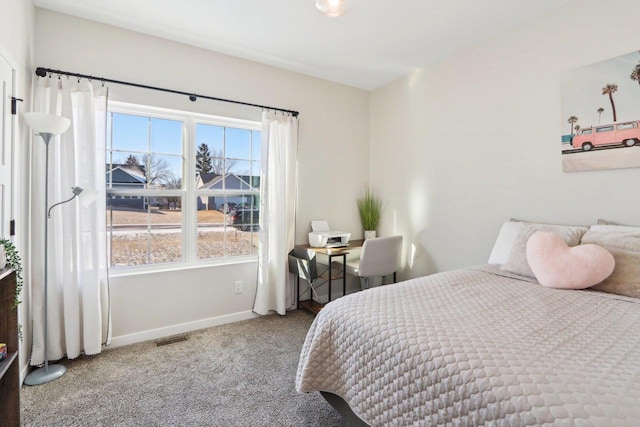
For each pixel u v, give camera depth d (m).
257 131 3.19
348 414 1.39
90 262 2.21
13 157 1.77
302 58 2.96
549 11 2.21
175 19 2.32
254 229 3.20
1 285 1.34
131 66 2.46
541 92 2.26
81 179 2.21
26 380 1.90
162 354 2.29
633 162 1.85
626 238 1.65
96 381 1.93
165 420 1.59
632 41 1.85
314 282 3.41
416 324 1.21
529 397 0.79
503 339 1.08
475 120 2.69
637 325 1.20
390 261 2.99
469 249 2.76
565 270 1.66
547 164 2.24
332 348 1.43
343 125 3.62
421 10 2.21
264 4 2.15
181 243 2.80
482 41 2.62
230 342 2.49
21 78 1.91
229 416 1.62
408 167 3.32
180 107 2.65
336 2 1.73
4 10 1.65
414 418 1.02
